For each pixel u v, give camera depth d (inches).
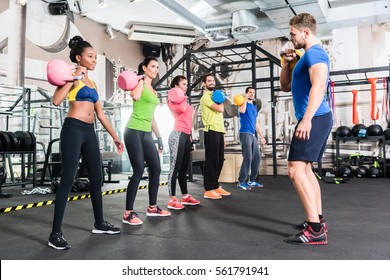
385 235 85.4
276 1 218.1
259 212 119.3
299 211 120.1
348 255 69.4
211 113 147.6
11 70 238.8
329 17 264.2
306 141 76.2
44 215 123.7
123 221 103.5
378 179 239.0
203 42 340.5
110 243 81.6
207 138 150.2
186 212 120.3
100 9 278.4
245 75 319.9
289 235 86.8
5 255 73.8
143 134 103.9
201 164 252.7
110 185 226.1
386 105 259.0
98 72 306.2
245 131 182.4
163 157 337.1
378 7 251.0
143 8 276.8
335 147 284.0
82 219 112.7
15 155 255.4
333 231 90.0
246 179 193.3
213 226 98.1
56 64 75.6
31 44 251.4
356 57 281.7
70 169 80.5
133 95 96.3
